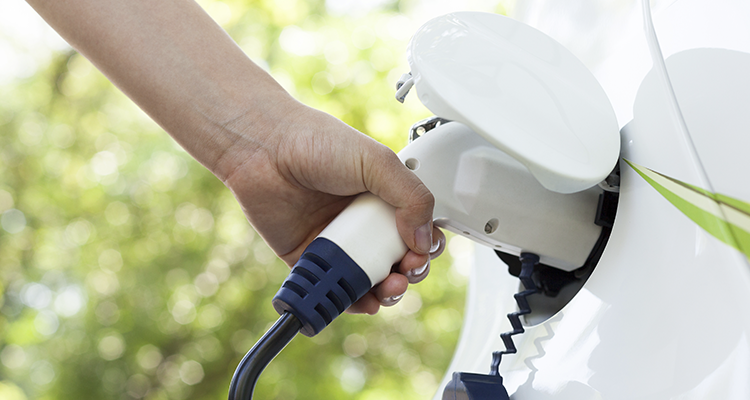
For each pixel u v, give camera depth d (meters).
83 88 5.37
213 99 0.58
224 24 5.35
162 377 5.17
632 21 0.42
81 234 5.31
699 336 0.30
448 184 0.47
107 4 0.56
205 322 5.25
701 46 0.34
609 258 0.38
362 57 5.37
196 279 5.30
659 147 0.35
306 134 0.56
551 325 0.41
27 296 5.17
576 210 0.45
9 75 5.23
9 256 5.20
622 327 0.34
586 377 0.36
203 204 5.41
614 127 0.38
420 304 5.72
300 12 5.39
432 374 5.59
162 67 0.57
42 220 5.28
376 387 5.52
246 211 0.67
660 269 0.33
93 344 4.98
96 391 4.96
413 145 0.49
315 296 0.44
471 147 0.47
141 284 5.18
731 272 0.28
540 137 0.37
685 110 0.33
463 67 0.39
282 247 0.73
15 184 5.29
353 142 0.53
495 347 0.53
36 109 5.32
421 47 0.41
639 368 0.33
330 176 0.56
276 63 5.34
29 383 4.91
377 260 0.47
